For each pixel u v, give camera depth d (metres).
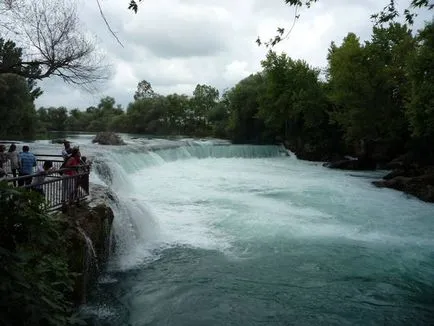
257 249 11.58
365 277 9.81
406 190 20.86
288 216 15.36
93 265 8.86
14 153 14.20
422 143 28.47
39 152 26.50
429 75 23.59
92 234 8.91
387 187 22.33
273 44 7.75
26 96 48.19
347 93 33.06
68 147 14.27
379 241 12.60
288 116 44.97
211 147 36.59
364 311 8.16
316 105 40.59
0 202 3.76
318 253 11.37
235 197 18.75
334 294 8.90
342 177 27.06
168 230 13.11
